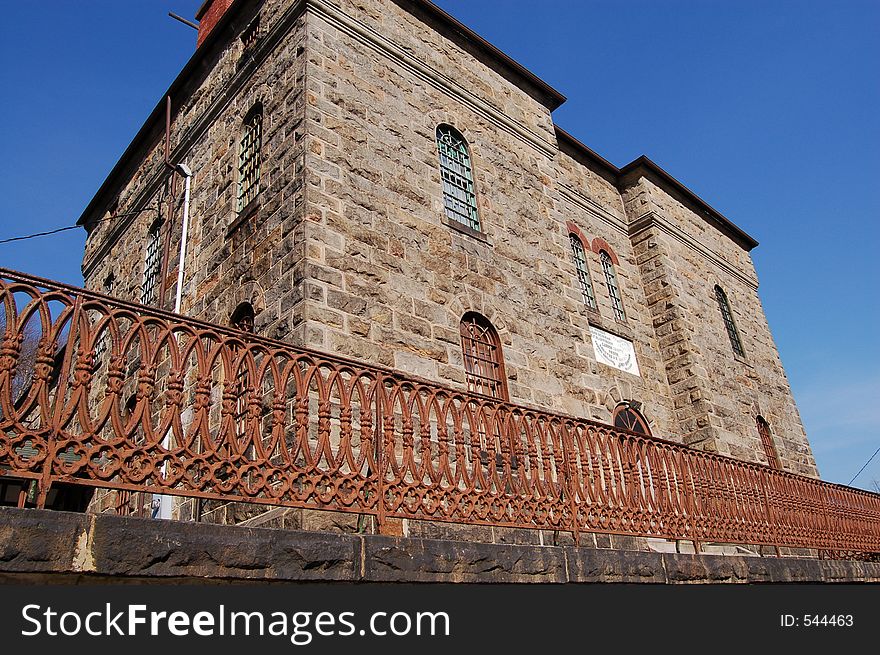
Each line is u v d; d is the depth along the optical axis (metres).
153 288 14.14
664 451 9.12
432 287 10.84
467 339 11.20
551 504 7.05
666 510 8.55
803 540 10.96
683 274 18.88
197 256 12.38
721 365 18.16
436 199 11.79
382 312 9.84
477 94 14.09
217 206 12.27
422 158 11.97
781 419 20.00
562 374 12.57
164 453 4.45
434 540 5.60
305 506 5.07
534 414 7.52
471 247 11.97
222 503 9.22
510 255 12.80
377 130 11.35
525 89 15.67
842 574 10.75
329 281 9.33
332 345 8.94
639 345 16.89
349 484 5.45
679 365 17.12
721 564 8.49
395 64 12.43
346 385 8.82
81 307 4.46
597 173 19.05
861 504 13.52
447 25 14.02
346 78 11.32
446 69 13.58
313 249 9.36
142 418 4.47
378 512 5.49
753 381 19.48
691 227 20.52
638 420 15.51
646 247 18.66
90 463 4.09
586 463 7.77
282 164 10.50
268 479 4.96
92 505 12.87
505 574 5.94
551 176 15.15
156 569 4.04
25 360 20.45
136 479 4.26
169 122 14.71
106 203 18.45
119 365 4.50
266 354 5.39
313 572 4.75
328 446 5.43
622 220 19.09
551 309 13.12
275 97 11.39
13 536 3.59
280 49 11.76
